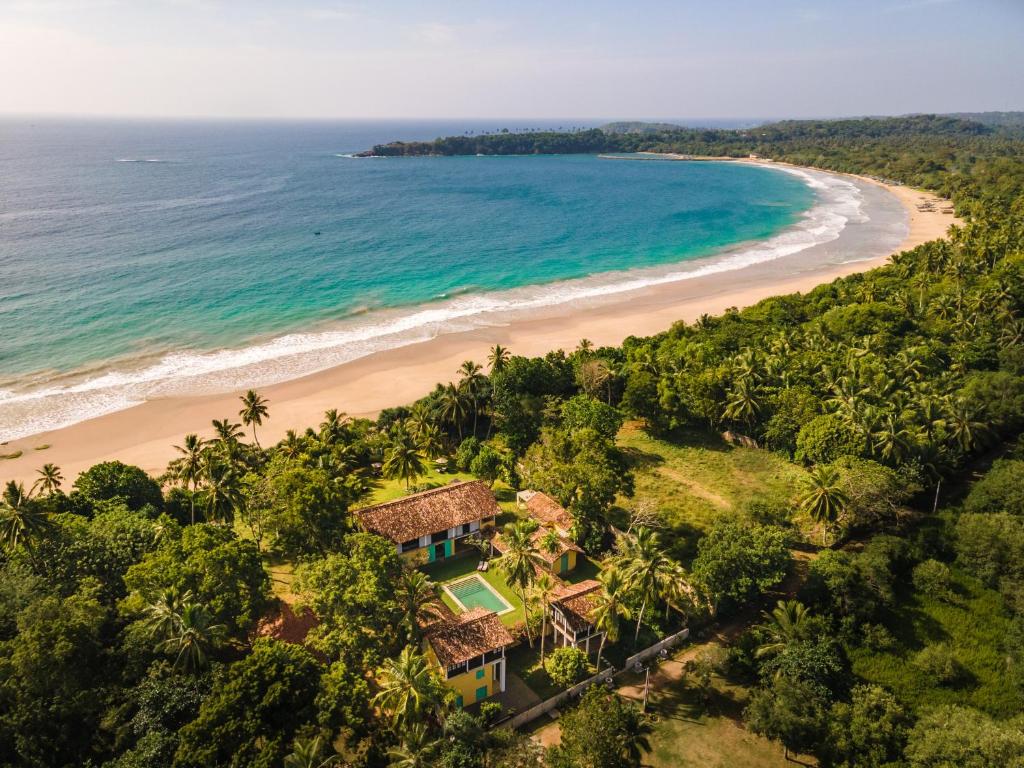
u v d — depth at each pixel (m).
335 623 45.38
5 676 38.59
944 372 86.62
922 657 48.69
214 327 117.81
